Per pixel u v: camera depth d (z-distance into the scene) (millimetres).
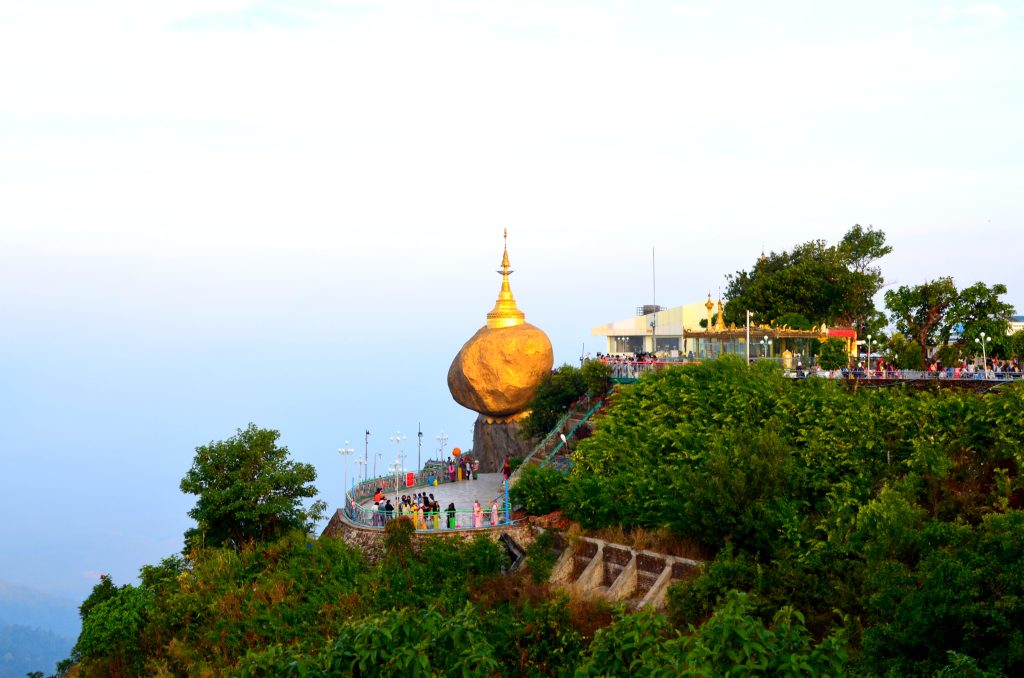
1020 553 29922
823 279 81938
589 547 51500
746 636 23516
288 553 56312
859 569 37438
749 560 42531
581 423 70688
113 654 52875
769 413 53062
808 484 45500
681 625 39750
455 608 48000
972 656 28141
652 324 93062
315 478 64562
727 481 44688
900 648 29719
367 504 67562
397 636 25172
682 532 47406
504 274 82938
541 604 39594
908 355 68500
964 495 41188
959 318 73938
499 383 78750
